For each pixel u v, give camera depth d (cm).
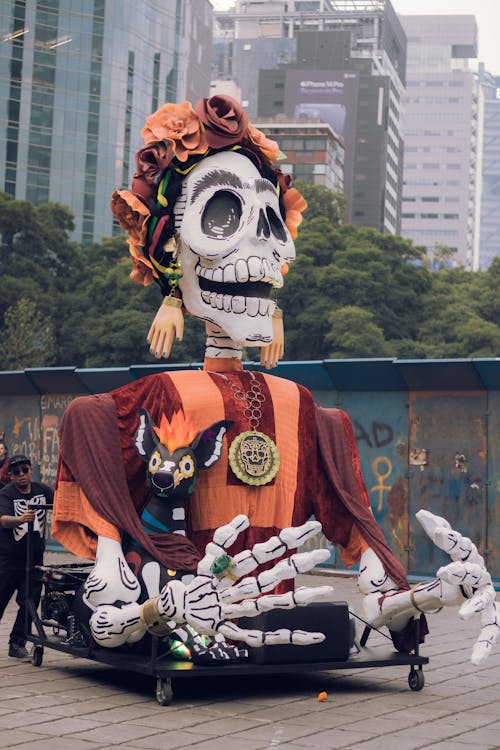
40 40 8644
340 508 910
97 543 841
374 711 764
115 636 796
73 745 639
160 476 816
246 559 724
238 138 891
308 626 820
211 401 858
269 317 889
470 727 715
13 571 970
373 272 6253
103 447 848
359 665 827
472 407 1570
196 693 821
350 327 5831
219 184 876
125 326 5944
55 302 6294
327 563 1725
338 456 912
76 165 8775
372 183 16850
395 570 877
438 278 7094
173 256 884
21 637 968
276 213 900
